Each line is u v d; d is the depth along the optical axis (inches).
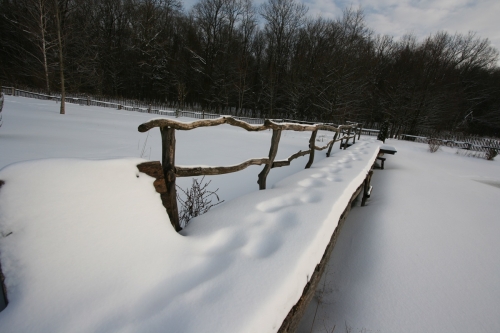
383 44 1293.1
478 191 209.0
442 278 90.7
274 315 43.2
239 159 254.1
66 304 39.1
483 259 102.9
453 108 959.6
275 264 53.5
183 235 67.4
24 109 508.7
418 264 98.3
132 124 476.1
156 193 63.8
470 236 121.9
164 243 55.6
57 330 35.9
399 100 919.0
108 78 1233.4
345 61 968.3
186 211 101.3
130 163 60.9
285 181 124.9
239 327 37.7
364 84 976.3
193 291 45.2
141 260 49.6
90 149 229.6
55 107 634.2
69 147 227.1
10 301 38.4
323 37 1244.5
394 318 74.9
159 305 42.1
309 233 67.7
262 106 1299.2
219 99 1249.4
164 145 66.5
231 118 90.1
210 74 1279.5
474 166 362.3
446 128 1122.0
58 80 804.6
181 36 1405.0
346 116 987.9
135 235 52.6
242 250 59.3
